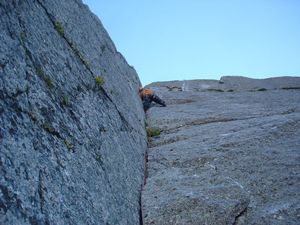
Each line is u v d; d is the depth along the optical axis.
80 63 8.91
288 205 8.02
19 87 5.34
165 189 9.20
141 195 8.99
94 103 8.66
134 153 10.42
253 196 8.66
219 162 10.79
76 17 10.22
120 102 11.65
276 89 24.55
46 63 6.71
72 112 7.02
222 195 8.54
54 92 6.58
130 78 17.25
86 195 5.92
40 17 7.33
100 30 13.15
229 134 13.15
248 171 9.95
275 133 12.79
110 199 6.90
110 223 6.34
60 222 4.73
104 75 10.83
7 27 5.64
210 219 7.67
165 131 15.07
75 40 9.19
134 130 11.91
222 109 17.58
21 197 4.23
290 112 16.31
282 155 10.76
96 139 7.63
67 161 5.82
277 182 9.12
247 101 19.89
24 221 4.05
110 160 7.95
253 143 12.01
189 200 8.29
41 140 5.33
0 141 4.33
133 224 7.52
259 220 7.66
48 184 4.93
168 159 11.52
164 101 20.28
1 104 4.72
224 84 25.80
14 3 6.22
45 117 5.79
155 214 7.99
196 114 16.67
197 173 10.29
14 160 4.43
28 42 6.23
